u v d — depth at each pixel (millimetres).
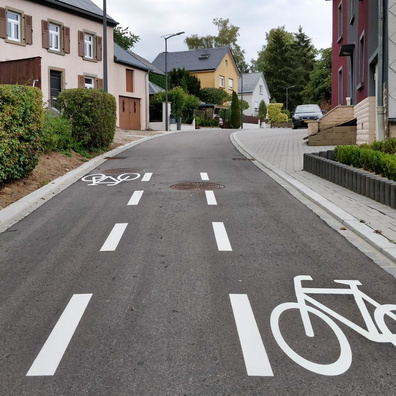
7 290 4922
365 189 9250
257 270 5426
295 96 91875
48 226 7469
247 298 4641
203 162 14875
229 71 68875
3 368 3424
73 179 11750
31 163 10500
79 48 31250
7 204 8867
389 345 3740
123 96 35969
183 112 43406
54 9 29281
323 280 5125
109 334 3918
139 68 37594
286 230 7105
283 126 72062
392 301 4590
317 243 6457
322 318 4207
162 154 17078
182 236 6801
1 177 9391
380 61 14898
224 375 3301
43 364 3467
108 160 15453
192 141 22672
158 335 3891
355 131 19219
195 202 9016
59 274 5352
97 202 9125
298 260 5770
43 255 6043
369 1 17000
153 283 5043
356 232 6871
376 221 7301
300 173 12453
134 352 3621
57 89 30047
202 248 6242
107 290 4867
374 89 16906
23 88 9914
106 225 7441
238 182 11273
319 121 20453
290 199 9352
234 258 5844
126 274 5316
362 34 18219
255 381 3229
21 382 3240
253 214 8102
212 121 51000
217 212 8227
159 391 3115
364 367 3414
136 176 12148
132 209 8492
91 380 3250
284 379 3254
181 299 4621
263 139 23672
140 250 6176
